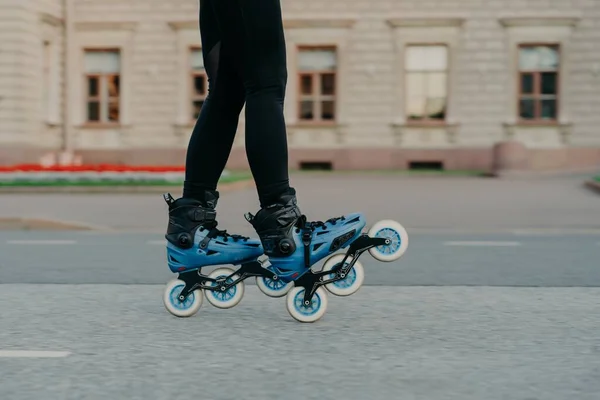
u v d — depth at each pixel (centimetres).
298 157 3256
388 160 3234
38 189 2103
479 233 1341
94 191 2089
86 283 761
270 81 534
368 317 565
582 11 3183
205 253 549
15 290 702
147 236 1308
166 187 2083
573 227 1412
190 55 3303
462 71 3209
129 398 378
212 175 551
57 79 3269
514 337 504
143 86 3309
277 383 402
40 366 436
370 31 3231
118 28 3297
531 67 3222
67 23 3275
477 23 3200
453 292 686
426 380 406
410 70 3238
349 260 550
